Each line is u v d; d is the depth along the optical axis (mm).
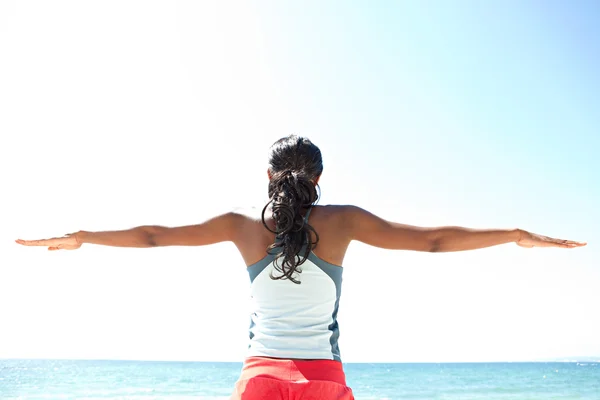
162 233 2281
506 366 95625
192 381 44000
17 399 30375
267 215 2199
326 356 1999
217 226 2273
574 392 37156
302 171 2191
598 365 104500
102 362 100750
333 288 2123
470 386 42594
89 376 50781
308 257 2111
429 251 2221
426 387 42031
